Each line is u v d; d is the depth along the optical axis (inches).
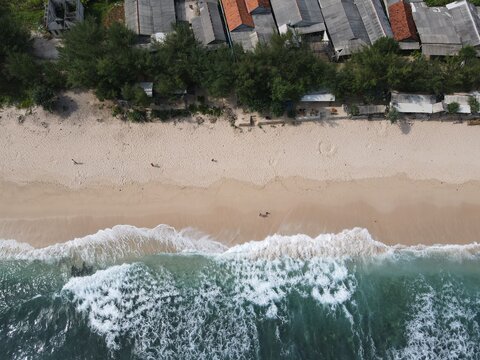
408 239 1413.6
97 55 1444.4
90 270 1342.3
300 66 1465.3
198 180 1459.2
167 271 1346.0
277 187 1462.8
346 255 1382.9
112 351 1232.8
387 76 1464.1
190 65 1445.6
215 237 1395.2
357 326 1288.1
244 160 1485.0
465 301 1330.0
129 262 1354.6
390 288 1343.5
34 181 1440.7
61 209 1409.9
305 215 1429.6
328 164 1493.6
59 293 1311.5
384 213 1443.2
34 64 1469.0
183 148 1489.9
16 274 1336.1
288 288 1336.1
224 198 1441.9
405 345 1259.8
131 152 1480.1
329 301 1322.6
